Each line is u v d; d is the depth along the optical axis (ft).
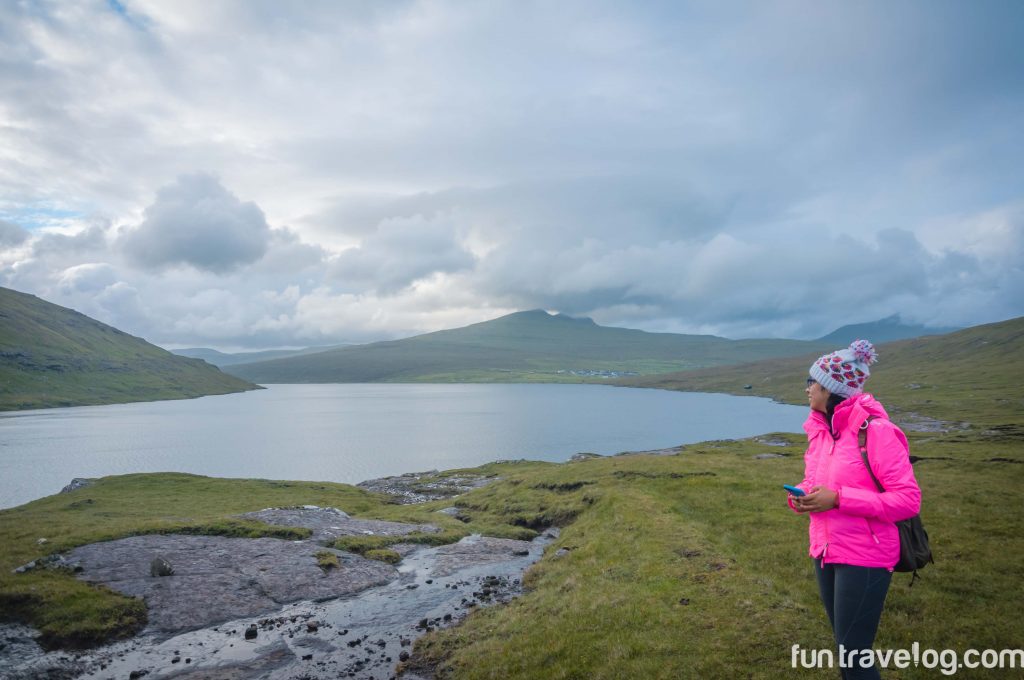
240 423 650.84
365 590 74.23
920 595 49.01
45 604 63.26
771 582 53.57
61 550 84.07
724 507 92.68
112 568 76.38
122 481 201.98
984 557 57.67
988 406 416.87
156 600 67.21
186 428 594.24
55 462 370.53
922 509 79.30
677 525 80.28
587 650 44.78
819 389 25.77
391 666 51.19
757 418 621.72
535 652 46.52
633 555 69.72
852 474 23.52
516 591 70.85
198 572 76.43
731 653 40.29
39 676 50.80
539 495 136.36
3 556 80.64
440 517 126.82
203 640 58.44
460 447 435.53
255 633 59.16
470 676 45.68
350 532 103.96
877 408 24.23
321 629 60.90
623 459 173.99
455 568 83.41
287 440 489.67
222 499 171.53
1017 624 42.37
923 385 593.42
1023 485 95.55
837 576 23.72
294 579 75.82
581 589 60.34
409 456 393.91
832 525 23.85
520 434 511.81
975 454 149.79
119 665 53.01
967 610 45.73
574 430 538.88
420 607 67.15
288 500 171.22
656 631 45.57
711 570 58.70
